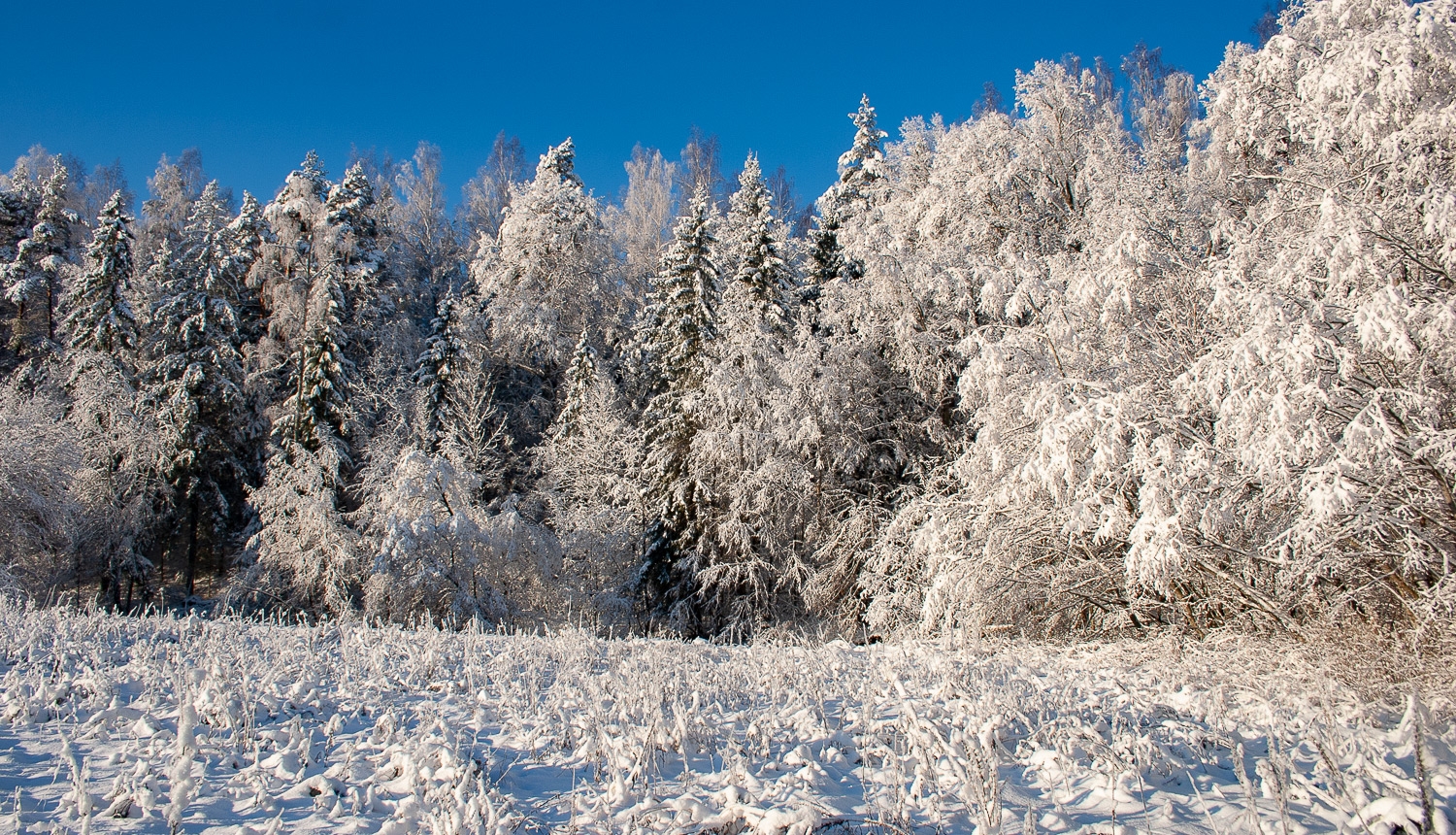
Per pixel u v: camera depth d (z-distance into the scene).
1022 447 10.84
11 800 3.54
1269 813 3.74
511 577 18.73
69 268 30.03
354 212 34.12
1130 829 3.47
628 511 22.33
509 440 25.61
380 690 6.07
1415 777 4.12
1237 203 13.30
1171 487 7.94
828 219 26.08
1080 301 10.51
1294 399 7.14
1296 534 7.71
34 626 7.65
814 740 4.98
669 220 54.50
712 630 20.11
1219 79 14.27
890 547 15.13
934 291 17.94
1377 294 6.79
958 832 3.50
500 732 5.11
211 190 39.28
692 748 4.84
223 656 6.70
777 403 18.45
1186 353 10.34
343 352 27.50
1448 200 7.36
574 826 3.49
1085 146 18.47
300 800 3.81
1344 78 8.49
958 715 5.34
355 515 21.70
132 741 4.46
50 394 25.20
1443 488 7.12
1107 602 10.89
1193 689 6.47
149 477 25.05
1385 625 7.73
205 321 26.58
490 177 60.16
